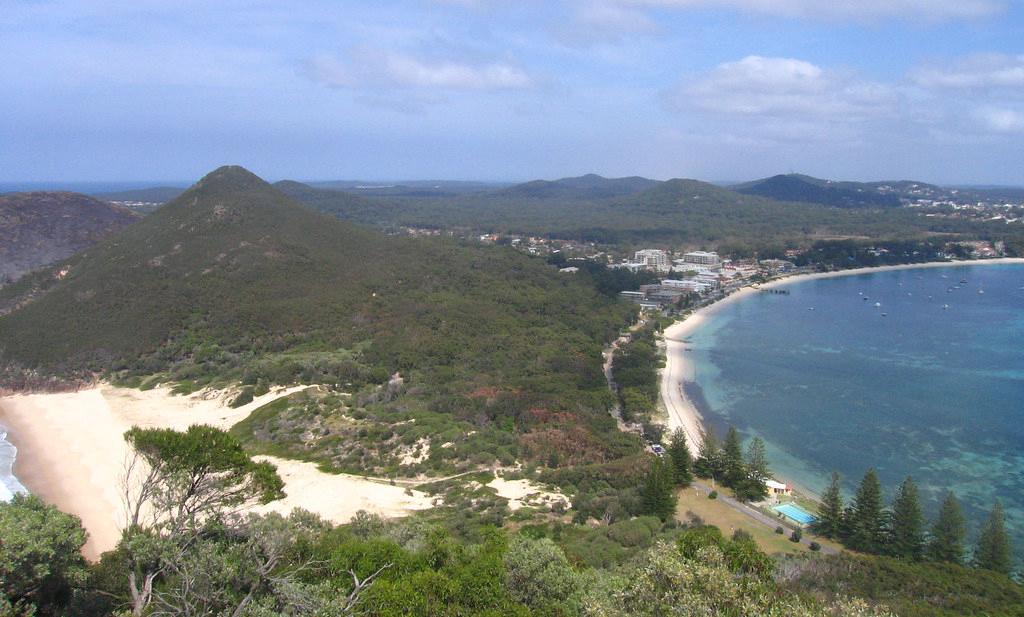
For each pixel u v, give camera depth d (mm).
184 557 27438
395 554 33719
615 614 25359
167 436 30422
